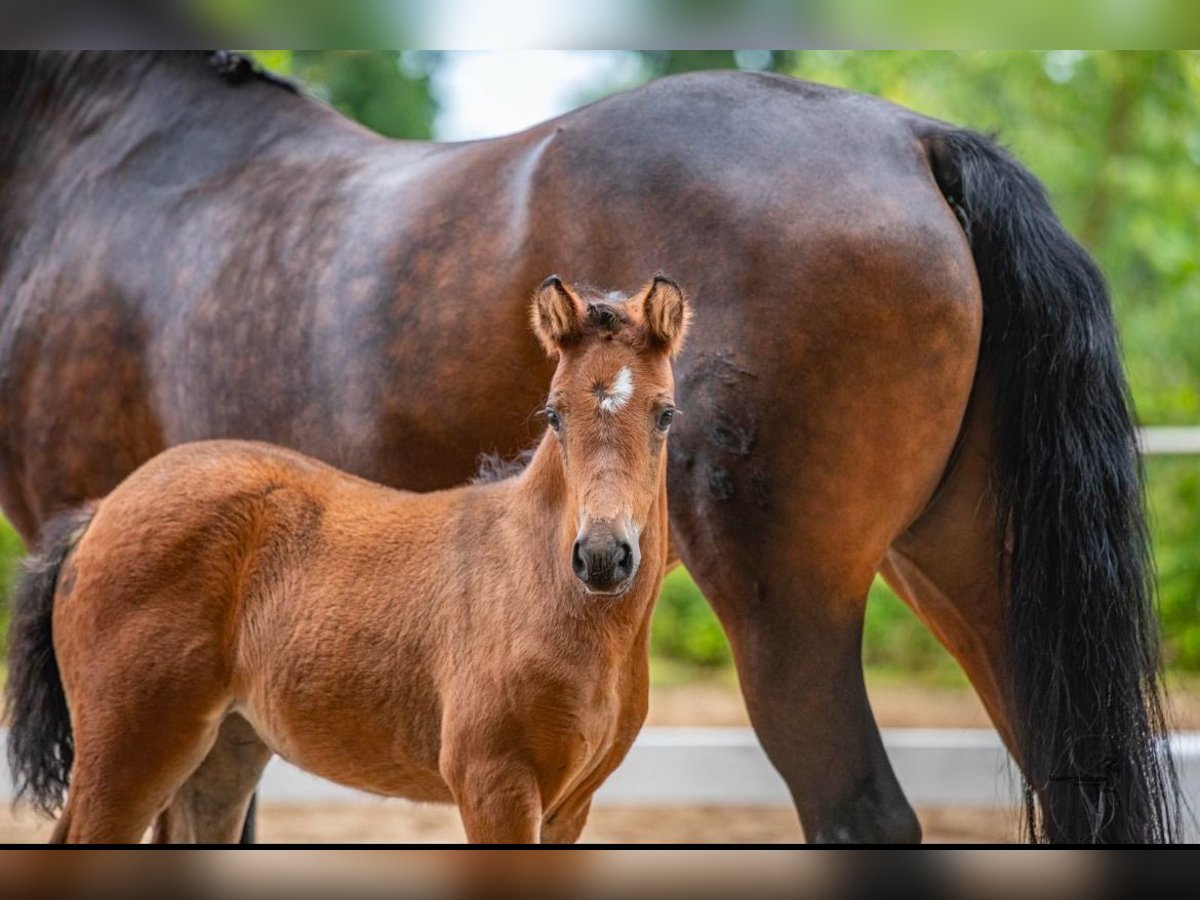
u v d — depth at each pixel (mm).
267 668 6957
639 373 6059
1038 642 6652
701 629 18219
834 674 6656
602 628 6262
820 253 6613
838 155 6855
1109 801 6492
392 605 6793
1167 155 21266
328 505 7168
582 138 7285
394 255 7648
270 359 8086
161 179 9047
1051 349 6781
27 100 9703
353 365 7699
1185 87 20906
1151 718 6703
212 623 7000
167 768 6984
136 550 7020
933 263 6621
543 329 6211
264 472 7195
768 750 6734
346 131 8859
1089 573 6641
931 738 13078
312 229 8180
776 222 6695
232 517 7066
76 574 7203
